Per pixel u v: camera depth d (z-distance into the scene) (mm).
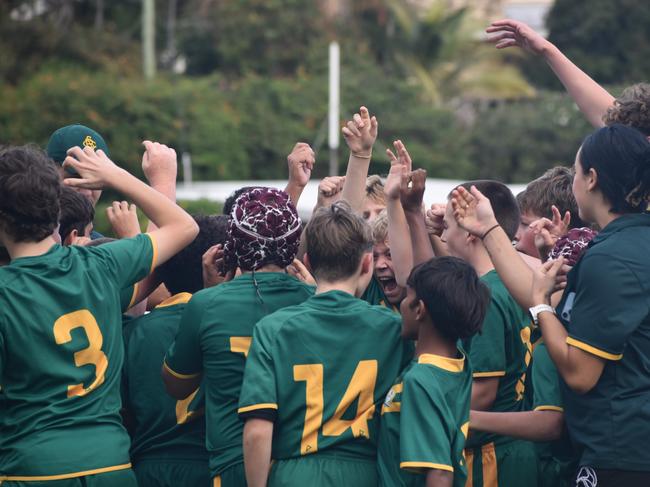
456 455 13133
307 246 14195
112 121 97750
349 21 130125
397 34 132250
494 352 14703
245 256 14500
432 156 114375
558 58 18016
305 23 126312
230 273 15320
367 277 14438
